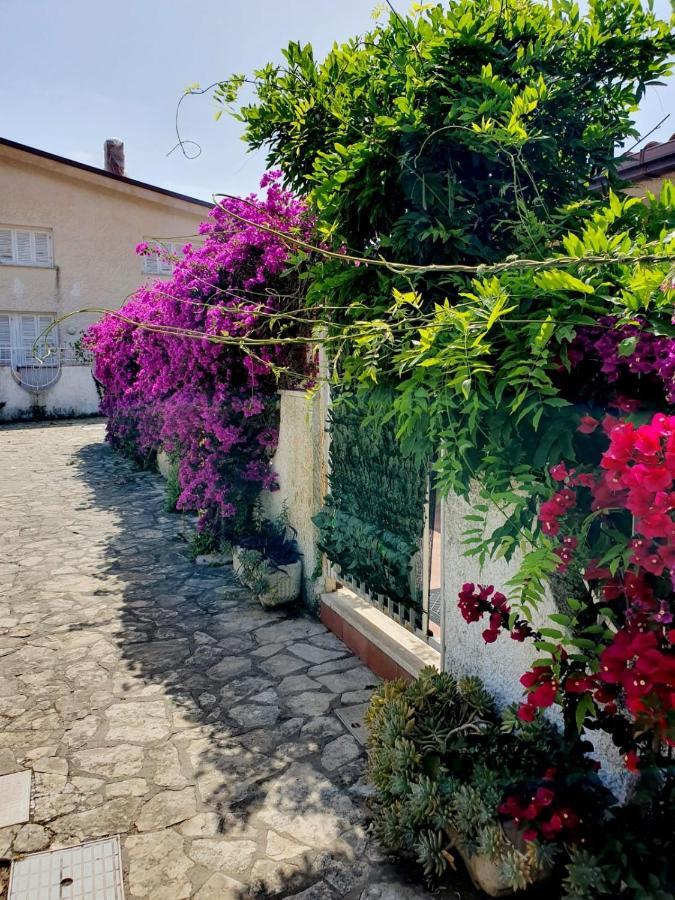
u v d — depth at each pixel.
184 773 3.08
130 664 4.23
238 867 2.48
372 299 2.99
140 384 9.17
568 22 2.74
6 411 18.66
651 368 1.73
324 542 4.62
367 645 4.18
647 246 1.69
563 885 2.00
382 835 2.60
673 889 1.80
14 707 3.68
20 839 2.62
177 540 7.29
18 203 18.52
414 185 2.66
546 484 2.01
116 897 2.33
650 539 1.56
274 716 3.59
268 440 5.68
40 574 6.09
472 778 2.46
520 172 2.74
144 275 20.48
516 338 1.94
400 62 2.77
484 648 2.98
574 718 2.11
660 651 1.67
